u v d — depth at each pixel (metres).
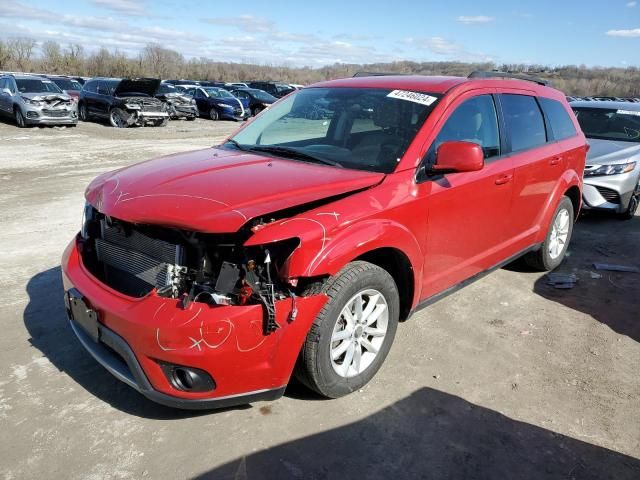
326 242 2.69
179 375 2.57
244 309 2.51
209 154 3.70
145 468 2.54
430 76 4.23
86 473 2.50
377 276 3.02
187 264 2.62
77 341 3.66
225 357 2.51
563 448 2.80
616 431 2.96
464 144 3.18
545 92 4.96
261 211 2.59
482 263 4.12
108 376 3.28
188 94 24.80
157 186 2.92
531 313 4.40
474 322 4.18
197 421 2.89
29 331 3.77
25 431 2.76
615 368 3.61
